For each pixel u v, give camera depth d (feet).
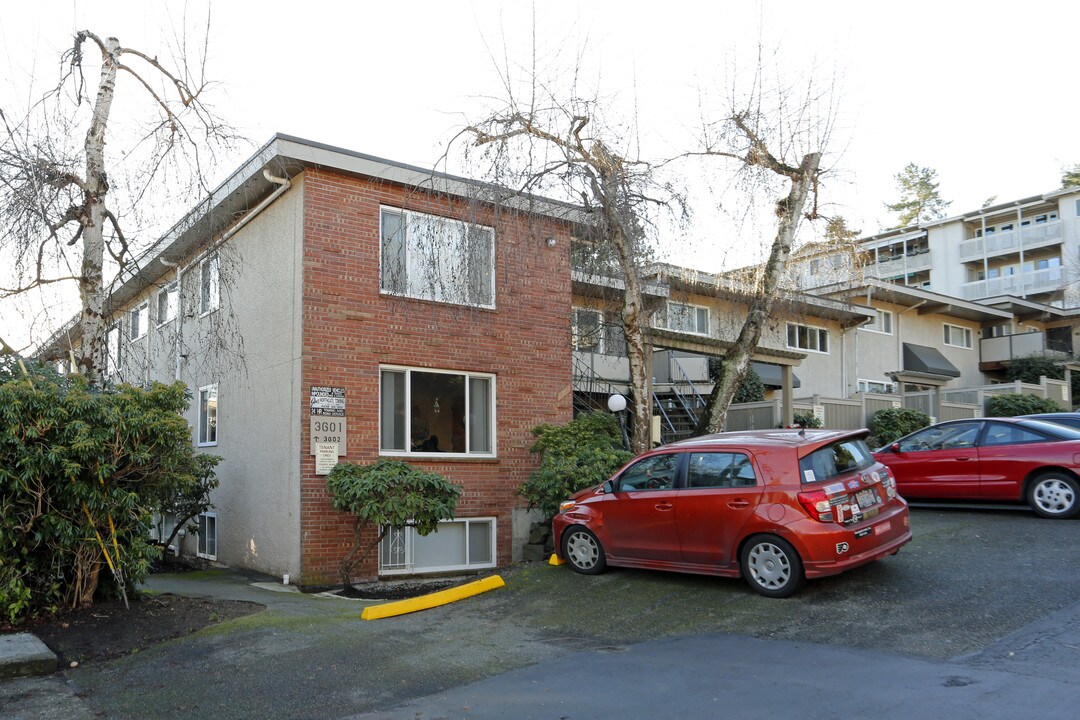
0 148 30.01
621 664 22.47
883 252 172.04
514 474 46.47
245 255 46.52
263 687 21.66
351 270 42.04
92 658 24.53
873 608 25.99
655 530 31.12
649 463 32.50
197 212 36.70
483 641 25.94
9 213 29.60
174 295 50.29
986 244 155.74
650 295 46.29
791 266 51.70
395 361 42.96
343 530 40.42
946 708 17.35
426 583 41.47
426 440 44.06
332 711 19.80
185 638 26.55
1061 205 147.95
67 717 19.72
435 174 40.75
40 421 26.25
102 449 27.35
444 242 42.27
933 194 213.46
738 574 29.04
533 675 22.00
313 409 40.22
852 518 27.71
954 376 107.34
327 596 36.60
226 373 48.49
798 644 23.21
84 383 29.25
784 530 27.50
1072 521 37.76
